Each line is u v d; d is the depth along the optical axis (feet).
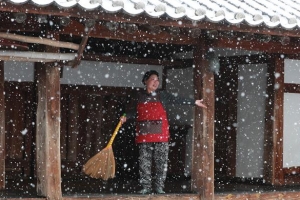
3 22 28.09
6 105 39.83
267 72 40.29
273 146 39.91
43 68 29.60
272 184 39.88
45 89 29.45
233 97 42.37
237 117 42.24
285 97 41.29
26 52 27.25
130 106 42.93
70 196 30.48
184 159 43.57
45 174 29.60
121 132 43.19
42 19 27.20
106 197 31.17
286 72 41.14
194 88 33.73
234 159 42.27
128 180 40.88
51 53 27.73
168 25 28.14
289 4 35.68
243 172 41.65
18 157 40.19
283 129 40.81
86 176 41.63
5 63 39.63
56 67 29.43
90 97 42.22
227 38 32.55
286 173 41.06
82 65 41.45
